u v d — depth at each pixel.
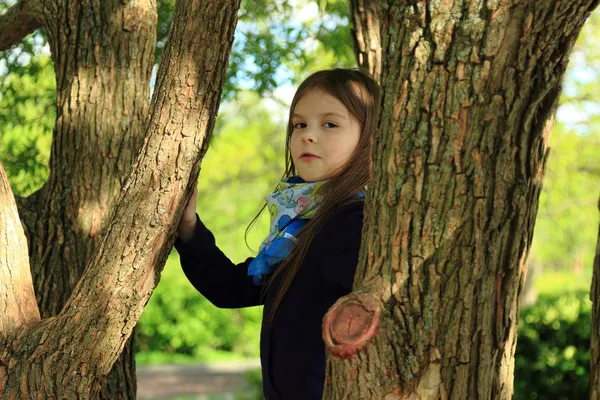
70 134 2.52
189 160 1.68
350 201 1.85
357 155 1.90
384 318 1.36
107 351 1.73
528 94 1.34
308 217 1.91
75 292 1.75
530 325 5.72
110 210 2.51
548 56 1.32
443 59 1.33
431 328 1.35
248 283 2.12
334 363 1.39
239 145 12.80
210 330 14.52
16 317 1.81
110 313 1.71
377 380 1.36
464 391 1.37
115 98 2.53
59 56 2.58
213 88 1.67
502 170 1.34
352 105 1.90
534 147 1.38
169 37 1.70
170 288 14.40
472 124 1.33
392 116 1.39
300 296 1.82
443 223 1.34
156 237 1.70
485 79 1.32
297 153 1.93
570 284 20.47
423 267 1.36
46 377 1.72
